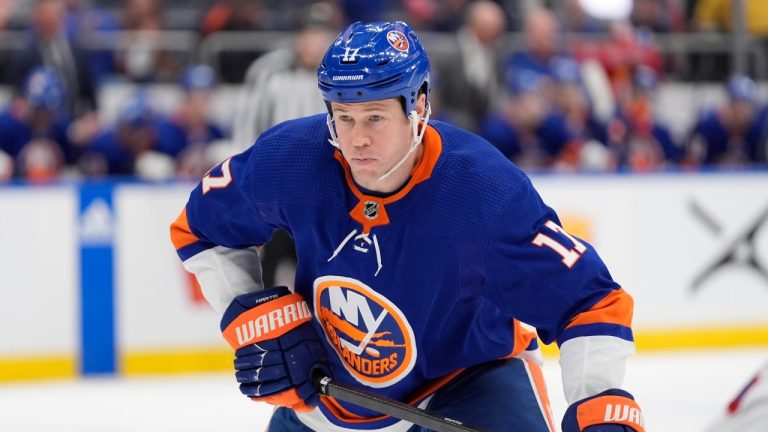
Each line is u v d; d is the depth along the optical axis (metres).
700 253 17.58
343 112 6.00
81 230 15.71
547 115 18.73
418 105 6.16
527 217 6.14
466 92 19.53
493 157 6.30
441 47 19.70
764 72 21.27
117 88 19.86
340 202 6.41
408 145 6.14
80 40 19.31
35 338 15.65
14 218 15.52
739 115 19.42
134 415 14.09
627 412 5.99
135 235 15.88
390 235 6.30
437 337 6.64
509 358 7.10
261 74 17.20
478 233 6.14
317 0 21.88
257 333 6.84
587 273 6.12
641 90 19.75
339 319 6.73
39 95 17.53
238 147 17.44
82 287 15.76
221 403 14.63
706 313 17.66
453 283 6.35
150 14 20.88
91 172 17.56
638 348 17.44
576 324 6.15
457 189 6.19
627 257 17.34
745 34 21.20
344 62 5.91
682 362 16.88
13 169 17.44
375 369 6.82
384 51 5.90
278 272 15.11
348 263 6.47
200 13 22.33
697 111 20.64
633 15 22.42
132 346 15.95
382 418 7.07
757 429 5.64
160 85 19.97
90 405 14.55
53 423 13.74
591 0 20.56
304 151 6.57
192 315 16.12
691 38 21.69
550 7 22.83
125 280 15.88
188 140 17.80
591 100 19.55
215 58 20.11
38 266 15.61
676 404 14.53
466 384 6.96
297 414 7.39
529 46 20.22
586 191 17.16
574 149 18.75
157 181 15.91
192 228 7.24
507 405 6.79
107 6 23.58
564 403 14.14
